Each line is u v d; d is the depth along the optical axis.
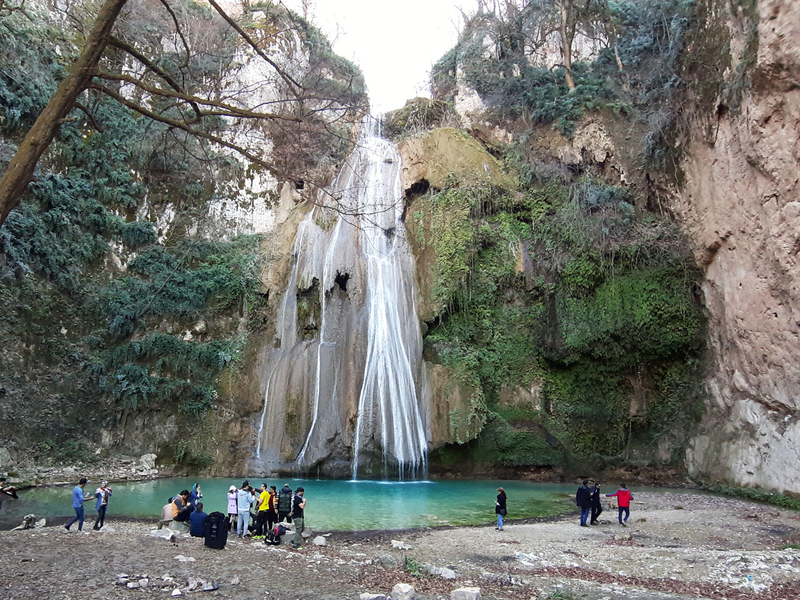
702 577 8.90
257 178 29.08
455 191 26.45
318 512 14.76
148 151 26.88
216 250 27.08
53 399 21.00
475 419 22.58
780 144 17.91
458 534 12.27
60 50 25.53
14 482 17.34
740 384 20.52
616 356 24.06
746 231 20.19
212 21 29.59
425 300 24.97
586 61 32.38
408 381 23.59
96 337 23.03
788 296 18.00
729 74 21.00
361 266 25.59
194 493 12.17
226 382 24.16
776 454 17.91
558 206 27.06
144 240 25.95
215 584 7.24
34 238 21.95
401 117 33.06
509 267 26.08
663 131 25.14
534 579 8.59
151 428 22.88
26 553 8.60
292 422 22.97
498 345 25.30
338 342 24.52
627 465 22.72
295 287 26.08
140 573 7.64
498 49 33.03
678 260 23.78
